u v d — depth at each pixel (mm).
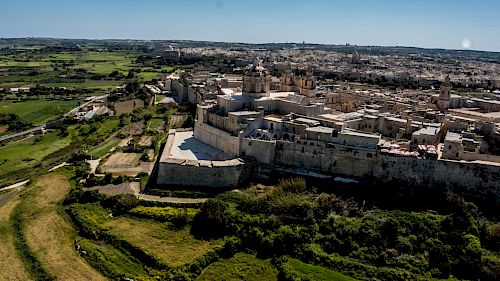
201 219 116812
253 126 152875
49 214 124375
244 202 123875
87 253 106188
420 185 128625
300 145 142375
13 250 107750
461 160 128375
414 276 96625
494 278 95500
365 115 167875
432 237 107812
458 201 118438
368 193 127312
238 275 98750
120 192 135000
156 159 165500
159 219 119625
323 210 118438
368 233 108375
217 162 141000
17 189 145375
